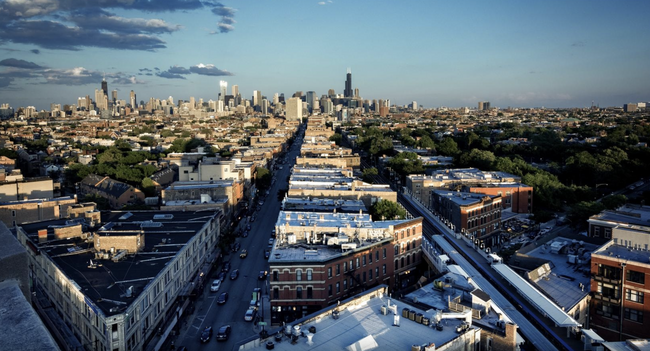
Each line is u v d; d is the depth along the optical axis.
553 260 109.25
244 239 161.12
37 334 11.61
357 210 139.25
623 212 129.38
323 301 96.19
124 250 101.62
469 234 148.00
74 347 83.94
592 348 67.81
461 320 66.62
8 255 14.26
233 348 85.62
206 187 168.62
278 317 96.69
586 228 159.50
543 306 81.81
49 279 100.94
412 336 62.22
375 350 58.41
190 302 106.56
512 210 193.50
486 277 107.50
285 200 148.62
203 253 126.88
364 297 73.75
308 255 99.12
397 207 148.88
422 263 128.75
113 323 72.44
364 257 105.75
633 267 84.75
